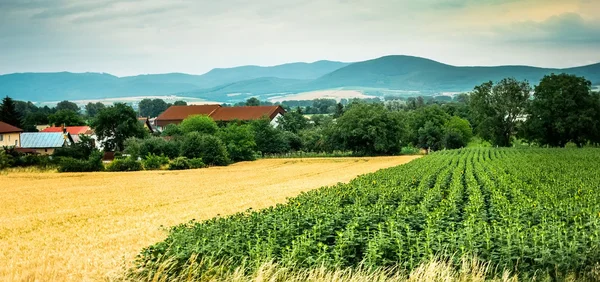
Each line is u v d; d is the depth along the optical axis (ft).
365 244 43.73
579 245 39.34
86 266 52.42
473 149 305.32
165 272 41.32
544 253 37.96
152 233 73.97
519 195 73.41
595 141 309.63
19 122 422.41
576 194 72.59
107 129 326.24
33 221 88.89
